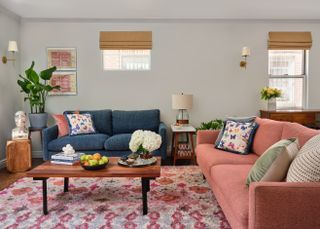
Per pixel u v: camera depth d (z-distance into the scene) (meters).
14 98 4.47
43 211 2.36
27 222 2.20
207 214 2.33
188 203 2.57
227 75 4.73
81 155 2.71
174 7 4.01
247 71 4.73
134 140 2.59
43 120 4.29
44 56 4.64
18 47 4.57
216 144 3.10
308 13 4.32
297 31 4.70
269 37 4.66
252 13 4.32
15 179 3.40
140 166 2.48
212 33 4.68
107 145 3.76
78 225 2.14
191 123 4.77
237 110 4.77
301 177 1.48
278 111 4.33
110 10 4.14
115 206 2.52
